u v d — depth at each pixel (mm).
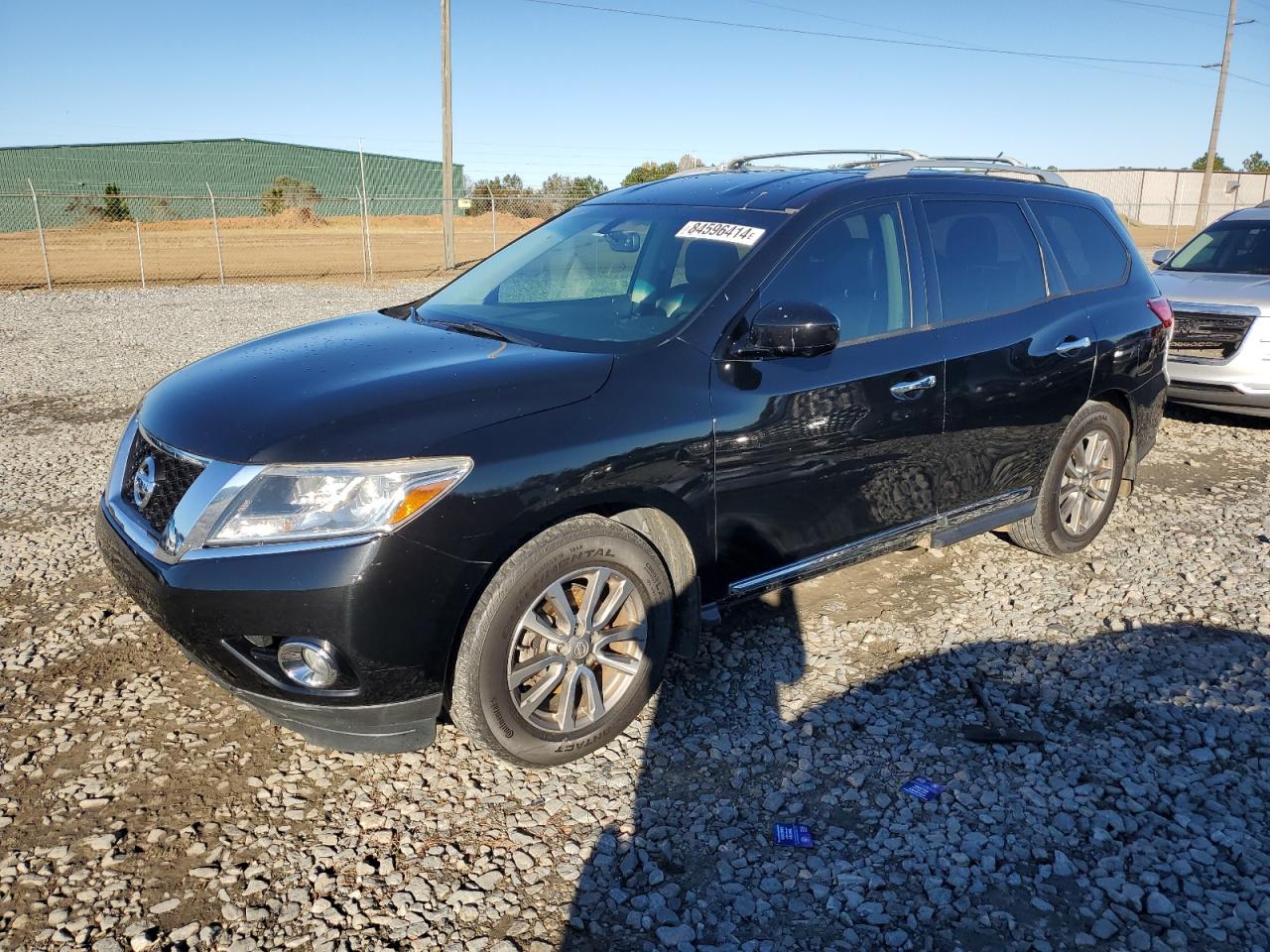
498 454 2746
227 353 3586
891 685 3635
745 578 3482
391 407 2777
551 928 2445
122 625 4012
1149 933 2465
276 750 3197
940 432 3908
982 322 4078
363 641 2607
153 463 2953
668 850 2734
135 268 23547
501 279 4152
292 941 2387
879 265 3805
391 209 47438
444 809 2902
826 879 2635
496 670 2848
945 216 4109
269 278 21828
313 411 2783
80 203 39188
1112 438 4848
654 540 3258
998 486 4305
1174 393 7523
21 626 3979
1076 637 4035
